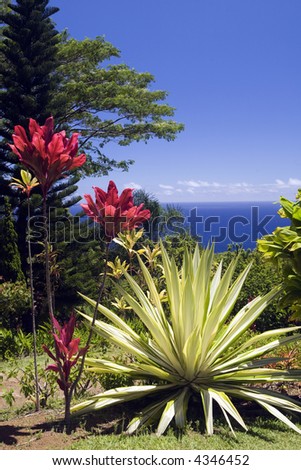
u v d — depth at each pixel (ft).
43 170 13.70
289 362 18.06
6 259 41.06
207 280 16.05
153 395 16.05
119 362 17.51
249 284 29.76
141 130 69.67
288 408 14.76
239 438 13.37
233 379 15.97
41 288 45.75
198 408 15.76
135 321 26.91
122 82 70.33
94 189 14.66
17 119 49.11
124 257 47.60
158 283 26.37
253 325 26.07
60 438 13.03
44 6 52.44
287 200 17.66
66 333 14.20
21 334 25.54
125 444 12.50
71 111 68.18
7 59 55.31
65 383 13.99
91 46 67.62
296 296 17.07
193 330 15.15
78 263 48.47
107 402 14.76
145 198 56.90
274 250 17.01
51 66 50.47
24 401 17.53
